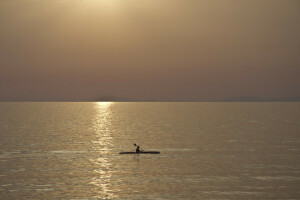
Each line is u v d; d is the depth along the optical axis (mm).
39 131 137625
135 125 169250
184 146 96250
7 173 63781
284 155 81312
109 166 69938
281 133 129875
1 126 161500
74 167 68875
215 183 57469
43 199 49500
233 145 97938
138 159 77125
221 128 151750
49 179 59719
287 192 52625
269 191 53125
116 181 58625
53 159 76938
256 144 99750
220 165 70750
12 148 91938
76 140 109188
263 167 68625
